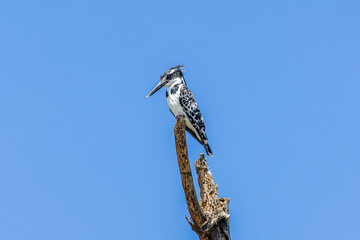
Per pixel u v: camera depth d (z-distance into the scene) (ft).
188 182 40.40
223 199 44.11
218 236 41.96
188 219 43.11
